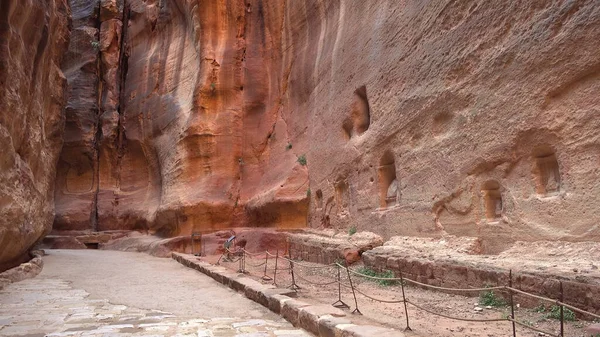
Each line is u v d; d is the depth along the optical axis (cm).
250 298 818
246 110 2077
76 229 2678
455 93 921
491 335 493
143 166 2711
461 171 888
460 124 903
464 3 923
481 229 834
